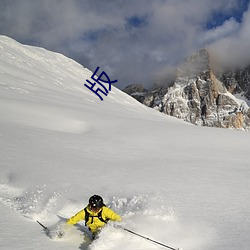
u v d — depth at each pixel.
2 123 20.66
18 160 11.99
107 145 17.86
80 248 5.35
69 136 19.41
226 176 11.42
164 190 9.17
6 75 55.19
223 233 5.95
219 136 23.77
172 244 5.48
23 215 6.80
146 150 17.52
